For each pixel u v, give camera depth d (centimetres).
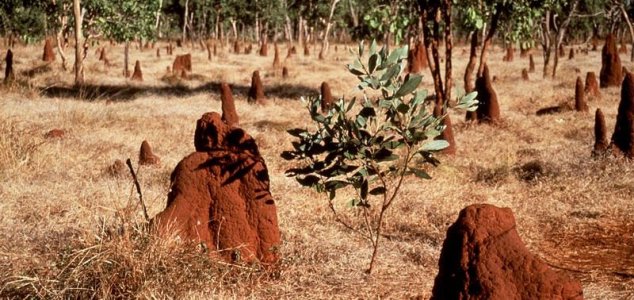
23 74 2638
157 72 2988
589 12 4769
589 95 2109
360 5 6300
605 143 1191
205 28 7225
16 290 530
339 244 711
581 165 1109
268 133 1505
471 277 424
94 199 812
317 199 911
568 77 2884
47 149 1076
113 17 2436
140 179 973
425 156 604
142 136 1364
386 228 800
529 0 1630
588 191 985
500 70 3350
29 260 586
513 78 2823
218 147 636
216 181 622
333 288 590
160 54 4312
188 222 615
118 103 1869
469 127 1611
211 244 618
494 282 416
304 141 629
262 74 2973
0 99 1677
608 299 568
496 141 1441
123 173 1004
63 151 1108
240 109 1898
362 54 594
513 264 419
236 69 3212
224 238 615
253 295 554
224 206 618
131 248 526
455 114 1920
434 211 866
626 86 1140
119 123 1519
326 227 779
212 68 3200
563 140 1439
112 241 528
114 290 511
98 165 1066
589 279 639
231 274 596
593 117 1727
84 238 552
